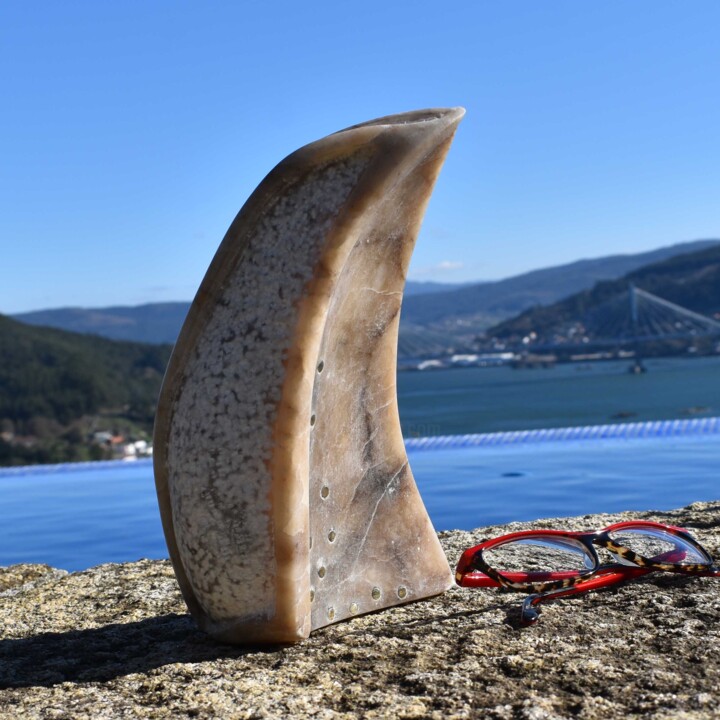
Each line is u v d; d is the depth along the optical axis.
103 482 8.16
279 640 1.64
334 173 1.60
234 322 1.62
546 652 1.51
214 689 1.42
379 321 1.83
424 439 10.18
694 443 8.21
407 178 1.70
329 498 1.77
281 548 1.59
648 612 1.73
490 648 1.56
